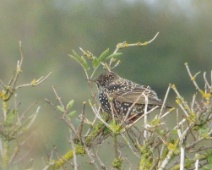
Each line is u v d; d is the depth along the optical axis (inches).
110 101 445.4
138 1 1466.5
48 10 1424.7
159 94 1503.4
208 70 1502.2
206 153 425.1
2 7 1398.9
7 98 434.9
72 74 1147.9
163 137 418.9
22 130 430.0
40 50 1330.0
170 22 1508.4
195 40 1525.6
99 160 432.1
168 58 1482.5
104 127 463.5
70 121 438.9
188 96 1250.0
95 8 1441.9
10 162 424.2
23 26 1382.9
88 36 1419.8
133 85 631.8
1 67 1203.9
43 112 597.3
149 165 425.4
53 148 453.1
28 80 1174.3
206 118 408.8
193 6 1547.7
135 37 1457.9
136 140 429.7
